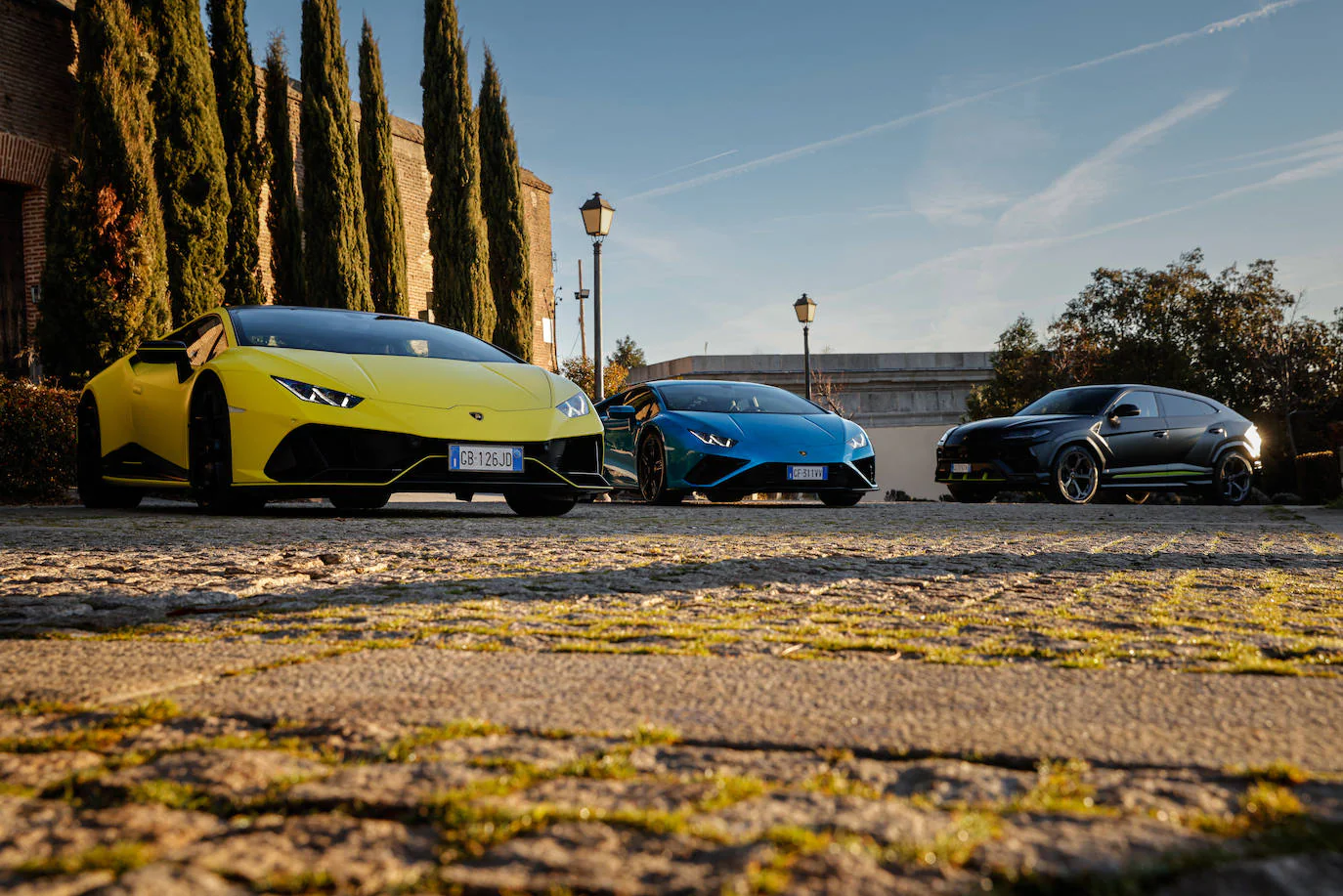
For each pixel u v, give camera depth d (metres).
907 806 0.78
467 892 0.62
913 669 1.39
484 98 17.70
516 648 1.55
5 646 1.58
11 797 0.82
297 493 4.40
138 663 1.44
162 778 0.87
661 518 5.27
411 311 18.86
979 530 4.55
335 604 2.04
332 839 0.71
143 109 10.48
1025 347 22.75
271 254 14.12
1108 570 2.76
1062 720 1.09
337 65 14.12
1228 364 19.05
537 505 5.45
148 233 10.29
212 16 13.02
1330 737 1.01
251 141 13.28
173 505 6.36
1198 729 1.05
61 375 10.02
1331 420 16.95
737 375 25.66
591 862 0.66
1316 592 2.29
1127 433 9.62
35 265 11.55
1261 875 0.62
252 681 1.31
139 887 0.62
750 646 1.56
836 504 7.85
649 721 1.09
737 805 0.77
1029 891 0.60
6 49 11.30
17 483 6.39
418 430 4.38
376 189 15.23
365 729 1.05
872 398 26.36
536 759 0.92
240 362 4.51
